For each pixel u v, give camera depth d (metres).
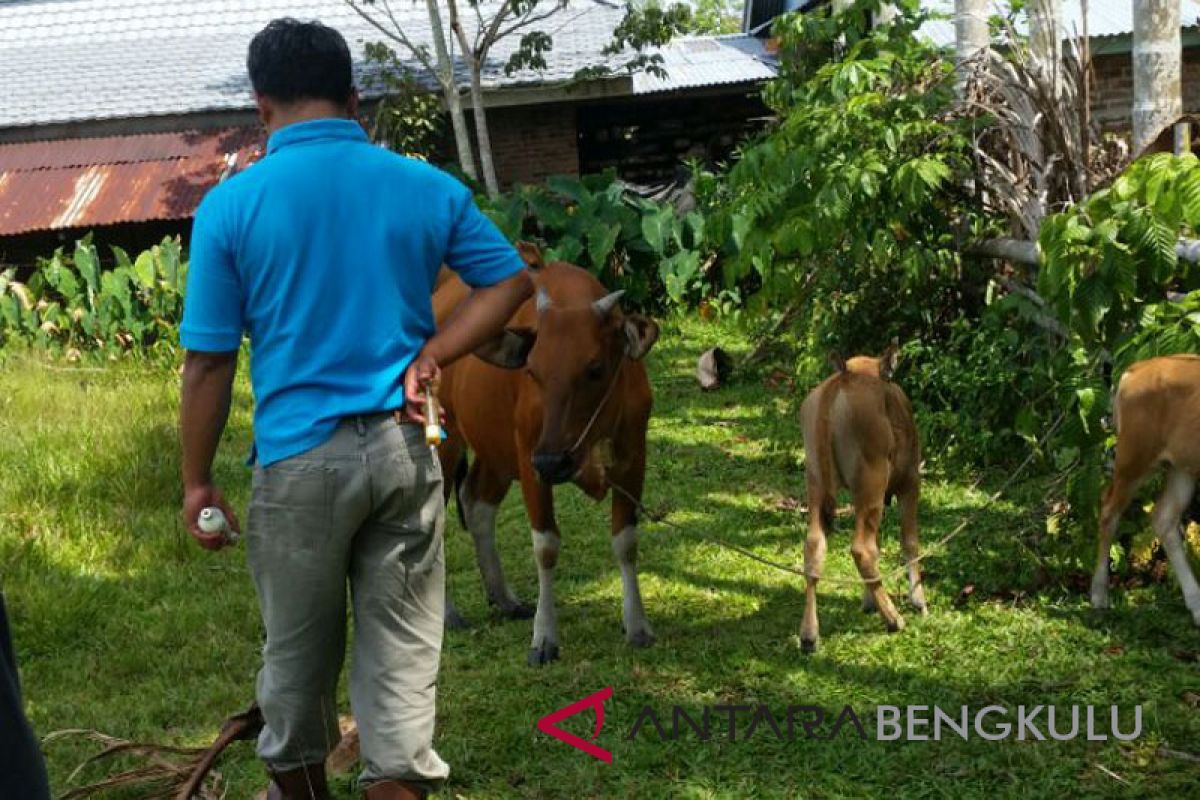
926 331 9.06
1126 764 4.32
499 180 18.34
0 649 2.83
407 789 3.36
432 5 16.27
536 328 4.93
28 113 17.70
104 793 4.44
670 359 12.63
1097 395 5.89
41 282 14.14
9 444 9.15
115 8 22.11
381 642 3.34
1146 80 7.73
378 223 3.27
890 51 9.88
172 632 5.99
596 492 5.33
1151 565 6.00
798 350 10.55
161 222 17.22
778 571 6.54
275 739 3.50
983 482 7.71
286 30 3.35
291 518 3.23
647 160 20.31
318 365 3.22
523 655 5.61
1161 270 5.65
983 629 5.53
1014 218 8.12
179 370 12.95
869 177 7.80
